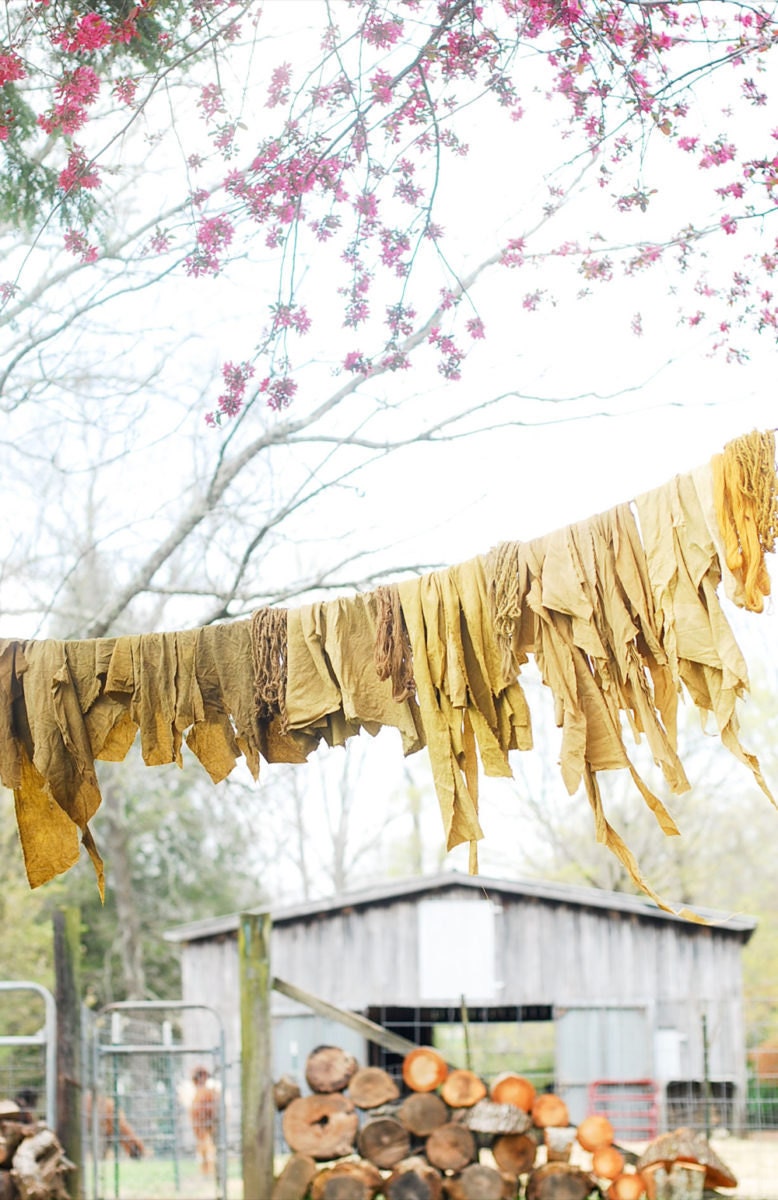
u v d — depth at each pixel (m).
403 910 14.57
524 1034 19.31
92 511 9.51
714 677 3.11
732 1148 12.73
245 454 7.29
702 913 14.55
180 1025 16.09
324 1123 8.34
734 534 3.02
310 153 5.04
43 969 19.28
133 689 3.65
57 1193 7.05
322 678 3.51
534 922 14.49
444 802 3.36
